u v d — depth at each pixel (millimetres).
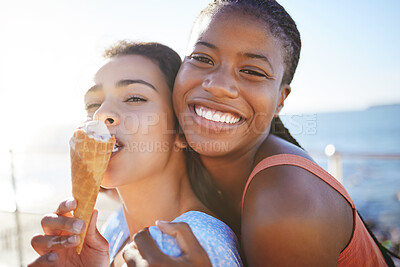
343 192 605
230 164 665
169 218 660
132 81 632
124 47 661
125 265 569
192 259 519
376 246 694
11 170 1512
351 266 606
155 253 520
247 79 623
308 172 595
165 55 673
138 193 656
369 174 6719
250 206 578
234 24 622
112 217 808
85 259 607
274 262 541
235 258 560
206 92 617
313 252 539
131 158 617
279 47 644
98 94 644
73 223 562
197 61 632
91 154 571
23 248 1399
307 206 548
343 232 576
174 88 646
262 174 600
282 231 538
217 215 693
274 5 652
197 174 699
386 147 13484
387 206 4836
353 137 15312
